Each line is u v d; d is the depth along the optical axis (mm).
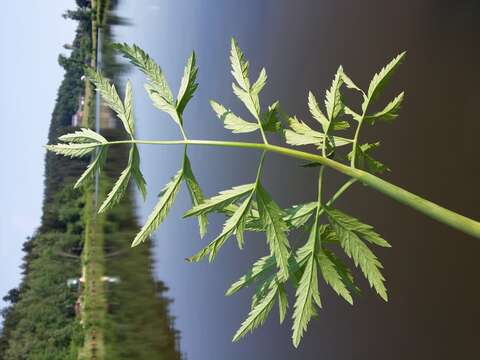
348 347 8172
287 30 11328
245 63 1824
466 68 6934
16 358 36469
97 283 32125
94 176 1748
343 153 7789
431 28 7602
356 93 8594
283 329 10094
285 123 1875
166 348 19812
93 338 27719
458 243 6812
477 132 6676
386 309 7617
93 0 55719
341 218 1710
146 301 23703
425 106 7449
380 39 8531
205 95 15398
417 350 6961
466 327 6422
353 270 8172
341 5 9609
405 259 7484
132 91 1796
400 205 7746
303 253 1726
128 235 28578
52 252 45125
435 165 7109
